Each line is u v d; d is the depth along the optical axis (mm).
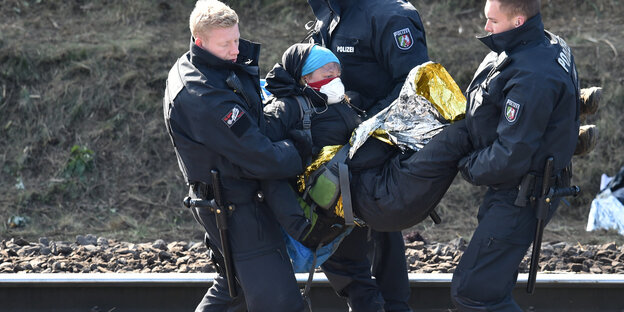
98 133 28875
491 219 12398
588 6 34781
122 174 27984
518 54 11664
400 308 15625
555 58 11641
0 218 26109
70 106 29422
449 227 25969
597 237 24766
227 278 12922
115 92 29812
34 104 29438
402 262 15500
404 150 12969
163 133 29031
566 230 25750
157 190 27516
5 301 16266
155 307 16359
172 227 26062
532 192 12031
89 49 30938
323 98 13141
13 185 27578
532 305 16422
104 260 19188
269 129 12656
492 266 12414
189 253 19797
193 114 11898
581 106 13055
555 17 34500
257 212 12688
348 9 14758
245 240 12633
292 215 12531
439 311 16484
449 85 12969
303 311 12820
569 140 11945
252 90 12344
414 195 12617
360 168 13250
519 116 11312
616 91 30109
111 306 16344
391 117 12906
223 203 12453
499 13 11734
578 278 16141
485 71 12422
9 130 28969
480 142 12172
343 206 12758
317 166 13008
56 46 31125
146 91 29953
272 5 34344
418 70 12727
